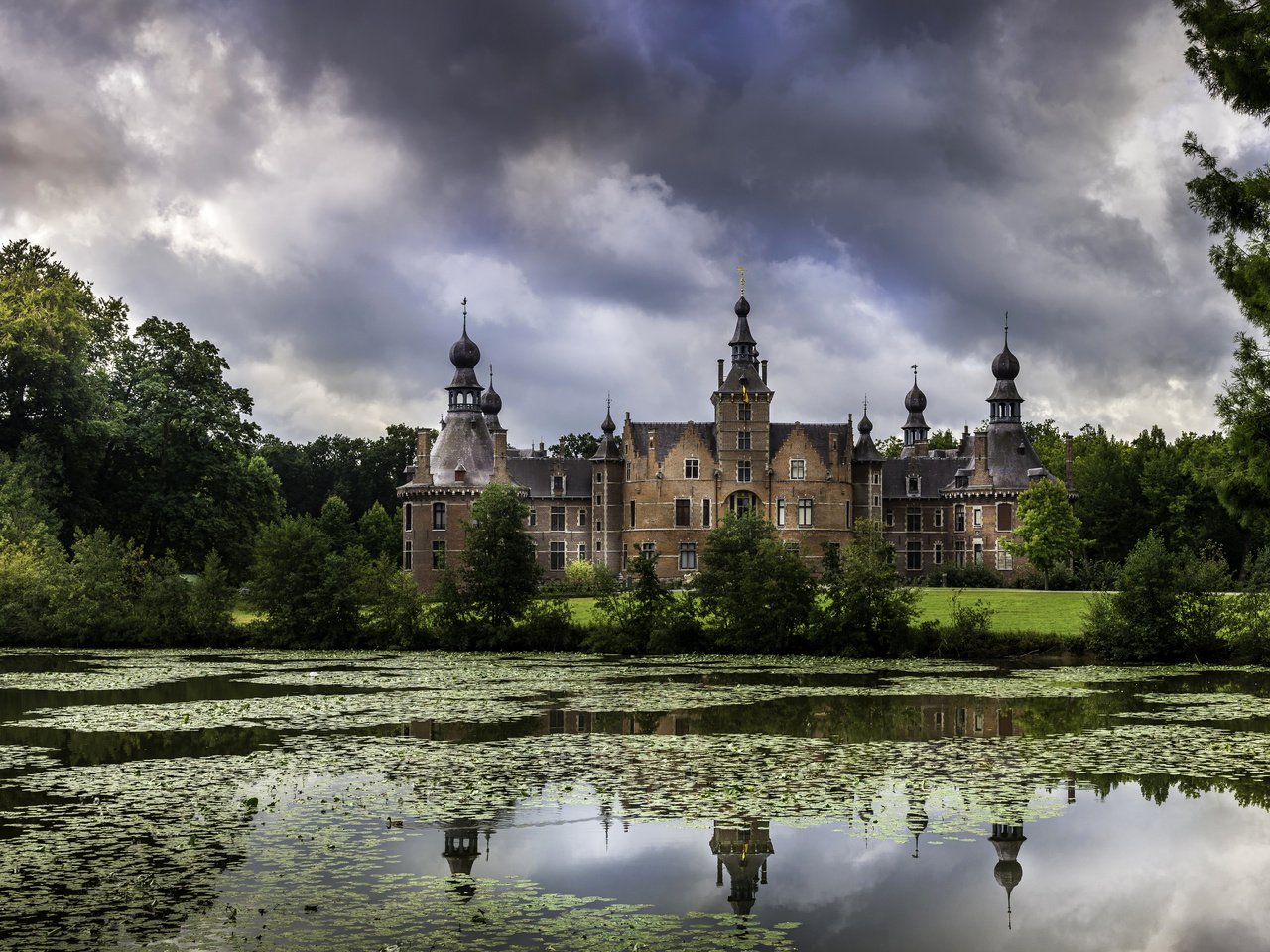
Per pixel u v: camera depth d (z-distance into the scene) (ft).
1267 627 145.59
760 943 48.62
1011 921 52.37
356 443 476.95
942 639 155.84
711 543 169.17
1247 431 89.92
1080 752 85.25
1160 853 61.93
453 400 338.13
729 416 326.24
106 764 81.25
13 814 66.54
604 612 197.57
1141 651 147.43
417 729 96.63
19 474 198.59
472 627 173.06
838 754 84.58
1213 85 92.43
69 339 218.79
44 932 48.06
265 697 116.47
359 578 175.73
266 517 288.92
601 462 341.41
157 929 48.47
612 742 89.92
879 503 337.52
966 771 78.59
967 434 361.71
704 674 138.10
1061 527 298.76
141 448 239.30
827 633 159.94
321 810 67.62
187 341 248.52
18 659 158.81
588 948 47.42
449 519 326.24
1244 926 51.96
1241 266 90.53
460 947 47.09
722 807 68.59
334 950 46.50
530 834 63.31
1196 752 85.10
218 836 62.08
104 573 181.88
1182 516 326.03
